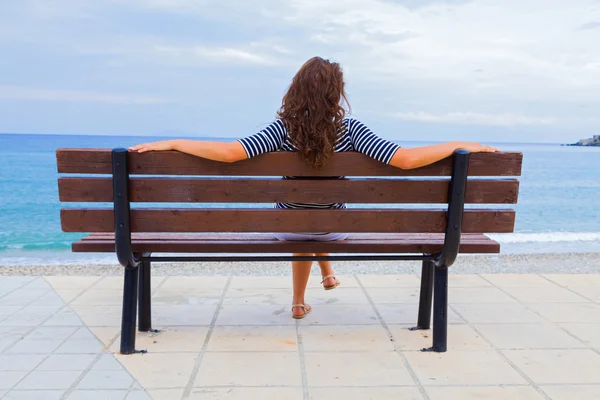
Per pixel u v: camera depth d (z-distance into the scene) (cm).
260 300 405
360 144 273
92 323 347
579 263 636
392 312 376
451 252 279
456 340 319
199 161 264
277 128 277
